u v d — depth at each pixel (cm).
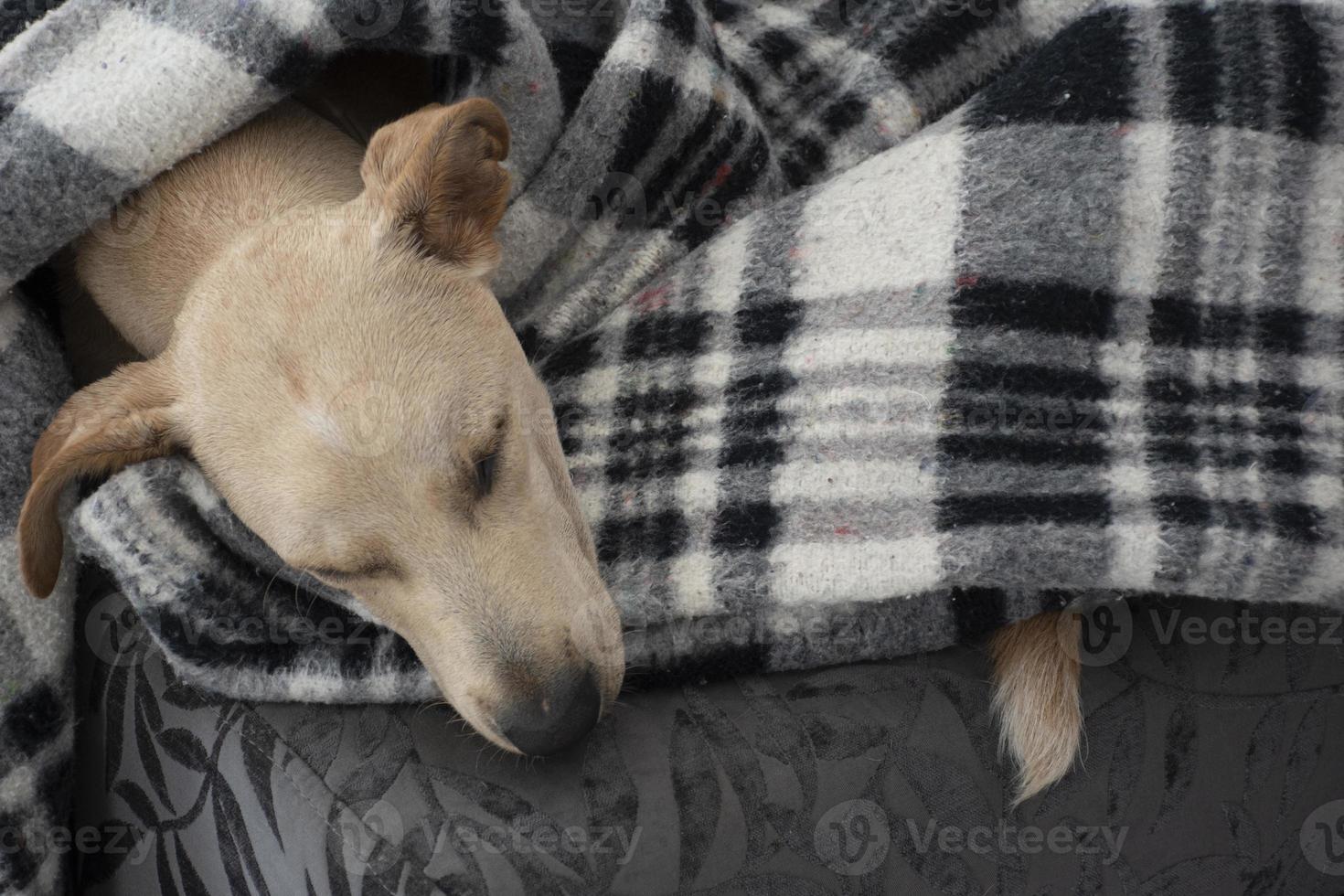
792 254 151
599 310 164
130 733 150
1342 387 136
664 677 138
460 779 133
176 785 145
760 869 129
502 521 130
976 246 142
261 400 128
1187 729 133
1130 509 130
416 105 184
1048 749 131
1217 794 133
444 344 131
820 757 132
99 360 177
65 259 167
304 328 129
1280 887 135
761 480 141
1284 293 139
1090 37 148
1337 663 135
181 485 145
